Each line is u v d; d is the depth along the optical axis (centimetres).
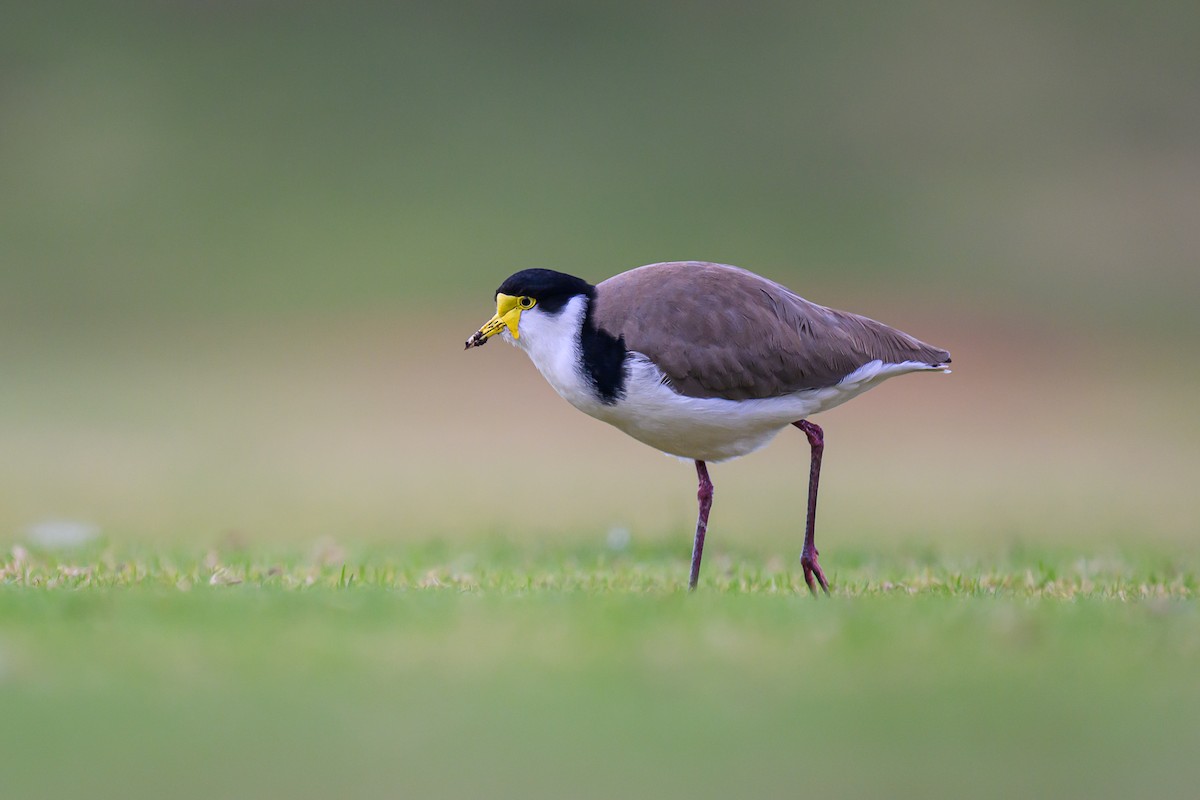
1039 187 4559
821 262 4166
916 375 3356
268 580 951
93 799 585
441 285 3900
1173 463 2523
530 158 4584
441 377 3259
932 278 4100
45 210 4209
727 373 904
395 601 828
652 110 4847
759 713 666
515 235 4181
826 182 4578
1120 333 3791
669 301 910
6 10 5034
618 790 598
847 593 951
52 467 2333
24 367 3303
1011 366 3478
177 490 2145
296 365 3353
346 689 688
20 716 654
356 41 5009
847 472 2402
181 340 3566
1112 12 5297
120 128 4581
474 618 787
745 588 977
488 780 606
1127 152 4678
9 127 4541
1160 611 825
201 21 5094
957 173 4591
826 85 4981
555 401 3094
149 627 761
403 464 2453
